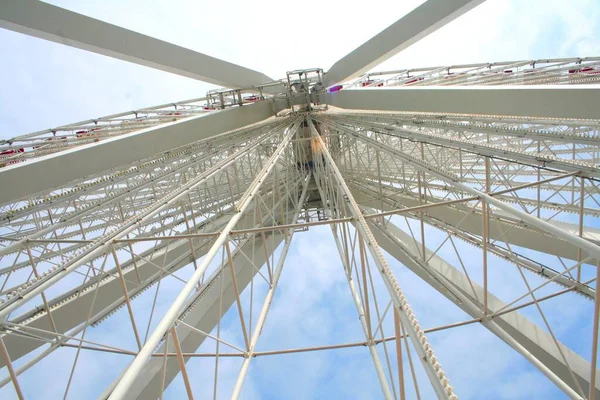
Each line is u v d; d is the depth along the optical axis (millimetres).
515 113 12227
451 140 12891
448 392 3922
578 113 10688
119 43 14555
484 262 9789
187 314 13898
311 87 26203
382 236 18297
